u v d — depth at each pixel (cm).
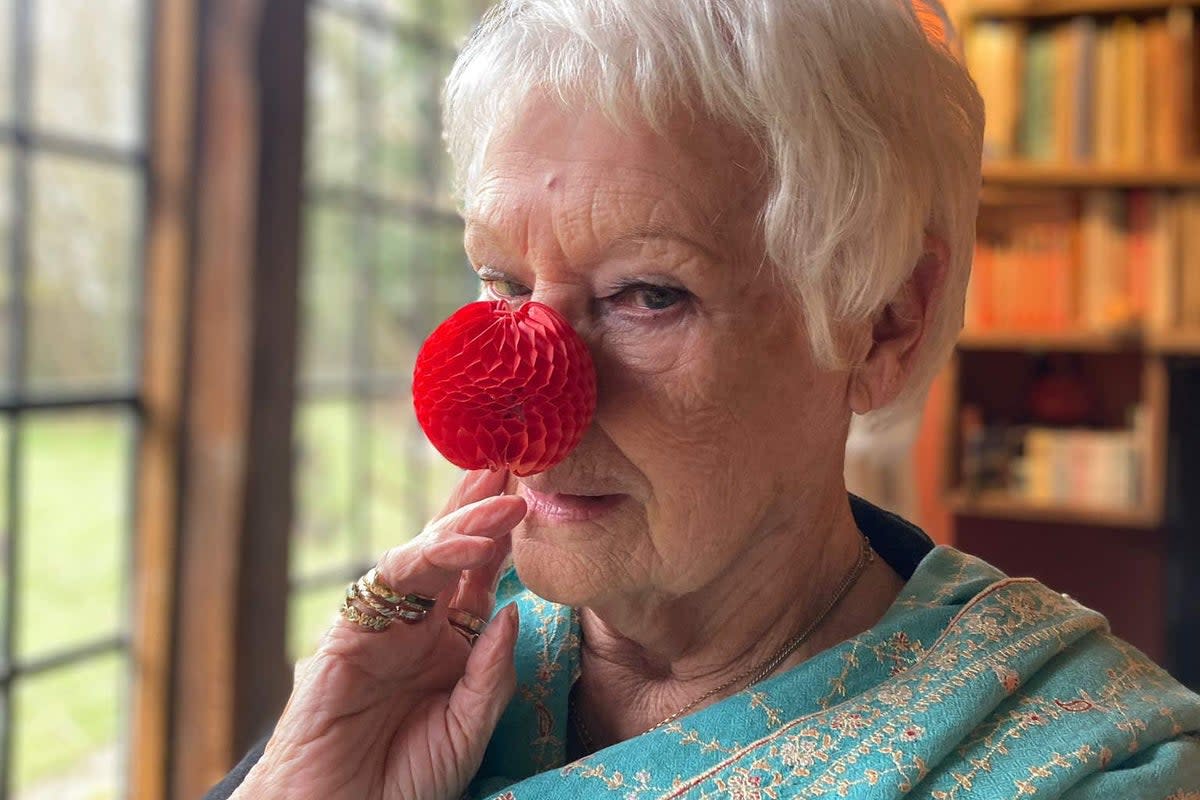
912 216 71
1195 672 271
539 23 69
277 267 229
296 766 76
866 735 69
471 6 324
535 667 86
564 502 73
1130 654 80
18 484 200
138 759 227
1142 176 250
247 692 231
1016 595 80
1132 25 255
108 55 210
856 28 68
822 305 70
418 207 309
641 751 73
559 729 85
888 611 80
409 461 315
